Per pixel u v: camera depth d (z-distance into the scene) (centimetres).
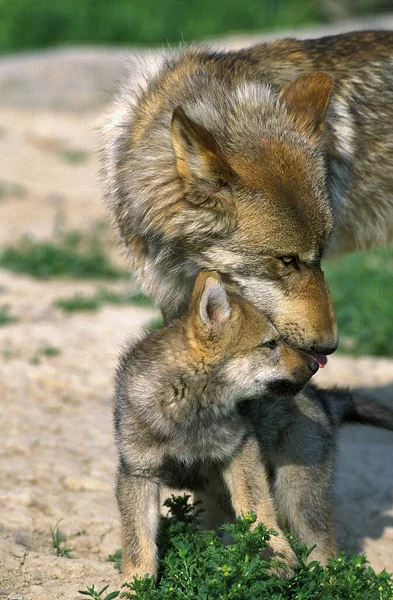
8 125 3238
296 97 934
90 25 4038
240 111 909
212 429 809
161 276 954
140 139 944
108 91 1128
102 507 1019
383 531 1033
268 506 816
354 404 981
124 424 818
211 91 935
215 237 875
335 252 1123
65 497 1032
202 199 859
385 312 1670
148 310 1747
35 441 1170
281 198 861
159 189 891
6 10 4100
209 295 799
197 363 805
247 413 852
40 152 3023
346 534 1025
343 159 1038
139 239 966
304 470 884
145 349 845
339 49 1089
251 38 3506
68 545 948
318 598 793
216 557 771
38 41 4038
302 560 820
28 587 841
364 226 1098
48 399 1323
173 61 1027
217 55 1042
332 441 911
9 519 968
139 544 802
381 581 842
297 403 884
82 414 1279
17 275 1961
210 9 4053
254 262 872
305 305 866
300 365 843
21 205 2505
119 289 1911
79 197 2620
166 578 797
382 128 1073
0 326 1591
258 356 825
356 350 1574
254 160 871
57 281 1967
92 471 1100
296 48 1077
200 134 839
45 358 1455
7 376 1379
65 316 1677
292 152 884
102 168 1053
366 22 3709
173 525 857
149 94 984
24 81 3447
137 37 3984
